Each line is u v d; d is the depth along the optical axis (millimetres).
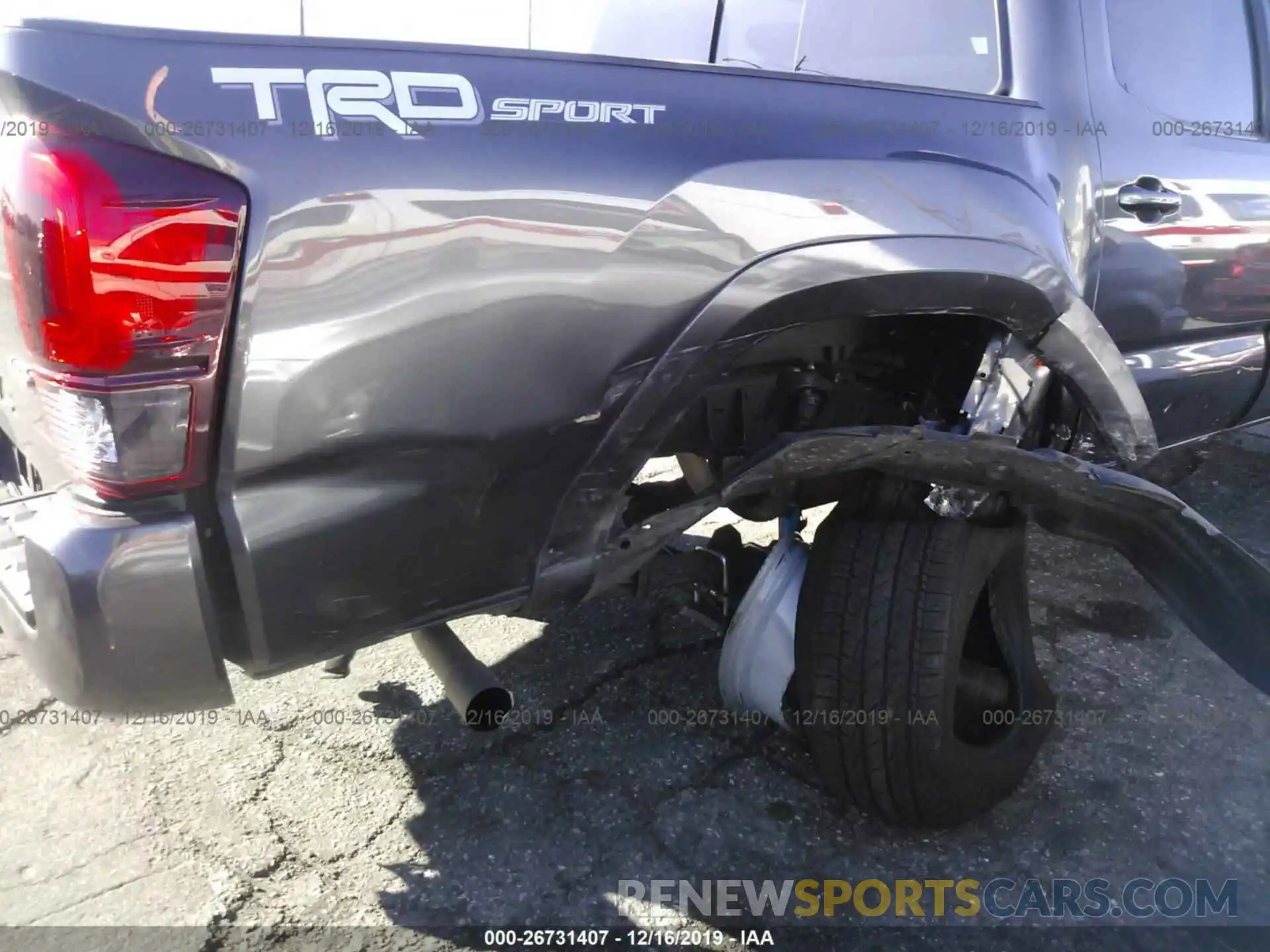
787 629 2240
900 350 2346
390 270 1494
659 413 1753
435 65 1531
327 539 1571
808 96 1896
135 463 1419
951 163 2041
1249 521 3947
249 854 2170
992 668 2287
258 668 1622
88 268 1350
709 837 2238
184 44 1395
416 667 2867
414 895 2072
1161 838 2240
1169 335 2836
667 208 1669
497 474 1673
